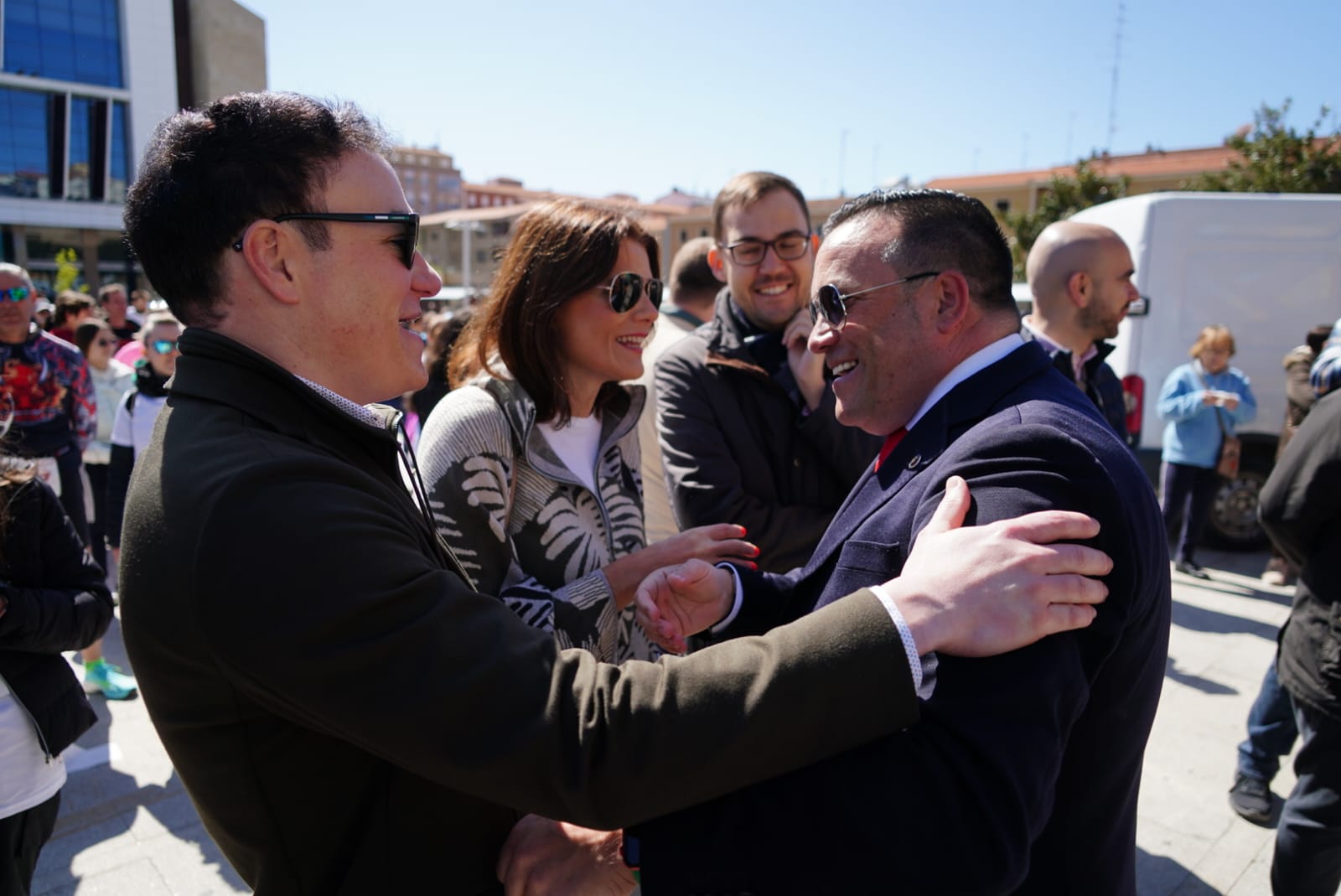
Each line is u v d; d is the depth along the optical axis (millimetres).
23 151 27422
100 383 4777
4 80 26203
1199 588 4977
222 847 930
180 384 919
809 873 841
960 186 38938
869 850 824
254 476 794
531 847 1019
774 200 2186
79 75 27344
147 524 830
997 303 1166
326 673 773
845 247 1194
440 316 4816
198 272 922
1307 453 1955
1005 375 1124
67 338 5621
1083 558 887
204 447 848
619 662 1647
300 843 886
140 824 2666
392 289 992
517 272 1570
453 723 792
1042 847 1047
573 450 1705
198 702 836
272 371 916
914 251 1143
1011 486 959
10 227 27719
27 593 1684
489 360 1624
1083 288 2814
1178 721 3330
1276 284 5484
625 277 1578
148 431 3984
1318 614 1956
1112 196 18328
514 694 815
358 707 781
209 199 901
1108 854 1054
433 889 944
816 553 1267
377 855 909
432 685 790
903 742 854
